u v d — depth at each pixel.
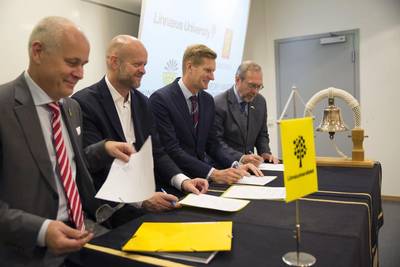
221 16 3.46
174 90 1.96
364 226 1.12
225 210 1.23
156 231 1.04
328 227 1.06
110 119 1.58
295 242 0.96
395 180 4.11
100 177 1.46
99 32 2.51
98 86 1.62
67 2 2.26
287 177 0.87
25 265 0.99
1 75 1.93
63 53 1.03
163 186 1.71
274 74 4.65
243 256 0.88
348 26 4.16
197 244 0.93
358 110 2.10
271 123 4.73
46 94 1.12
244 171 1.76
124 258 0.91
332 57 4.28
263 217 1.17
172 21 2.76
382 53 4.02
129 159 1.23
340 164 2.04
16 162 1.02
